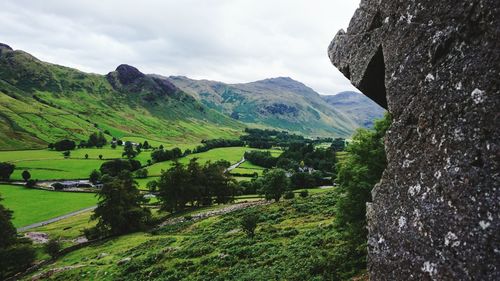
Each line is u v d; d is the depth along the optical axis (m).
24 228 92.81
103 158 184.25
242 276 32.78
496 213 5.47
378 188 8.07
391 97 7.91
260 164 171.38
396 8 8.14
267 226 55.44
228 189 101.62
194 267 40.66
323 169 142.12
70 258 62.72
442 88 6.66
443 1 6.87
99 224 79.94
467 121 6.11
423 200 6.72
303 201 74.75
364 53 9.28
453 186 6.15
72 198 123.44
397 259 7.16
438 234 6.30
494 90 5.78
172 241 60.78
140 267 46.44
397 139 7.64
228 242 49.16
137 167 162.50
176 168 98.88
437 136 6.64
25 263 64.19
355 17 9.90
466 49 6.34
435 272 6.25
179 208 100.62
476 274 5.59
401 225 7.16
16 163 162.00
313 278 26.25
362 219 27.56
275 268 32.28
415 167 7.05
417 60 7.30
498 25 5.86
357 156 27.95
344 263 26.95
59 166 163.38
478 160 5.84
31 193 126.25
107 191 80.88
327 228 44.25
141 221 82.06
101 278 46.00
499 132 5.61
